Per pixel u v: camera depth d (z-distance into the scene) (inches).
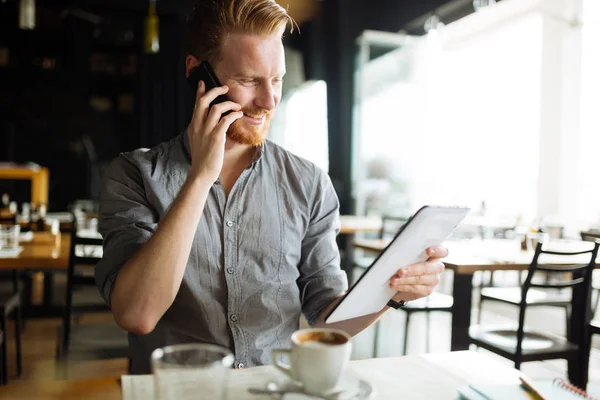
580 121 224.1
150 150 44.9
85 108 297.9
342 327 42.3
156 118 288.5
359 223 173.2
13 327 140.7
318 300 45.3
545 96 231.1
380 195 278.2
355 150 278.4
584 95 222.8
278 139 286.5
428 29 235.8
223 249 42.4
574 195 225.8
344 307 33.6
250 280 42.8
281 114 286.8
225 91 38.2
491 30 252.4
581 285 91.4
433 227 33.4
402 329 143.8
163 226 34.8
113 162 44.4
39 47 290.8
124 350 89.9
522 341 89.4
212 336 42.0
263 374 30.4
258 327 43.0
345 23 277.0
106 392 28.7
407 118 277.6
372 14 269.3
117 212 41.9
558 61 227.1
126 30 289.3
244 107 40.0
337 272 46.8
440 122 276.1
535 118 238.2
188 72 43.2
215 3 40.1
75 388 29.0
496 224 131.3
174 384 20.5
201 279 41.8
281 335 43.9
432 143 276.8
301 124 289.3
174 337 41.8
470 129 273.3
